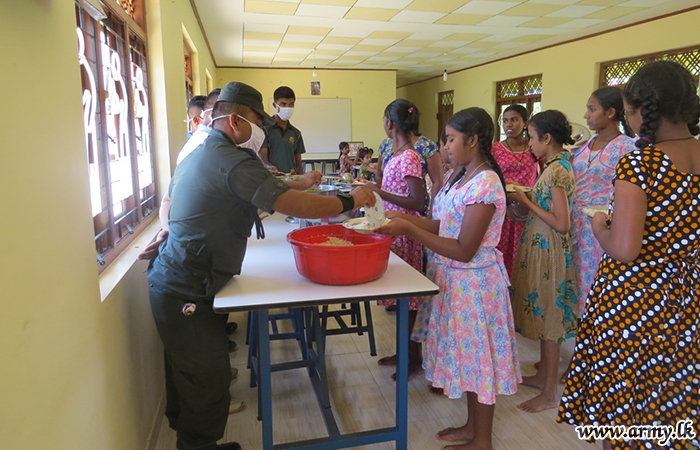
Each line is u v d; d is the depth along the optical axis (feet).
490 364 5.74
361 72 36.94
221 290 5.15
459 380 5.81
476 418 6.09
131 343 5.70
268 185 4.80
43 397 3.15
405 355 5.86
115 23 7.15
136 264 6.19
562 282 7.07
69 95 3.88
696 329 4.39
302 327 8.31
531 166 9.98
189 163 5.17
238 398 7.69
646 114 4.29
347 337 10.07
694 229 4.26
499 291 5.84
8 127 2.81
